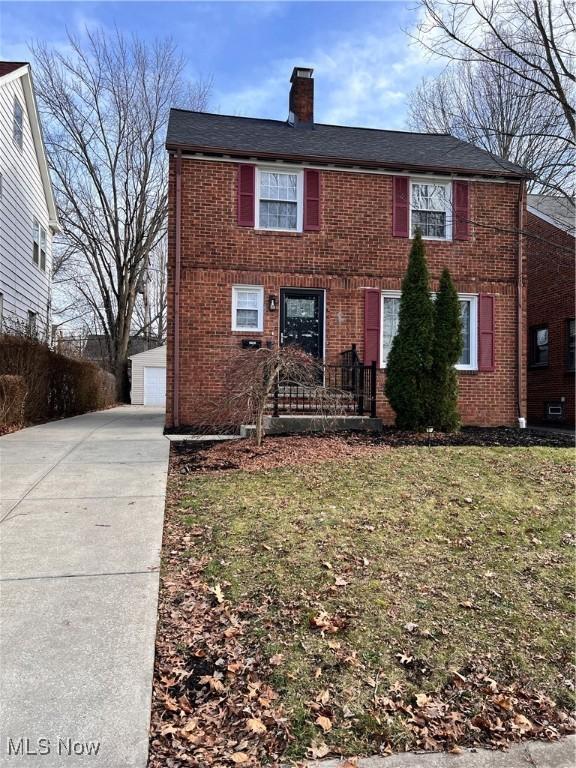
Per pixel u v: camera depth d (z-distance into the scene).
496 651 2.94
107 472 6.26
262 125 12.56
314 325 10.91
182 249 10.27
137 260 24.66
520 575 3.74
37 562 3.73
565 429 12.62
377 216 11.07
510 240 11.58
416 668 2.77
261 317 10.55
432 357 9.16
